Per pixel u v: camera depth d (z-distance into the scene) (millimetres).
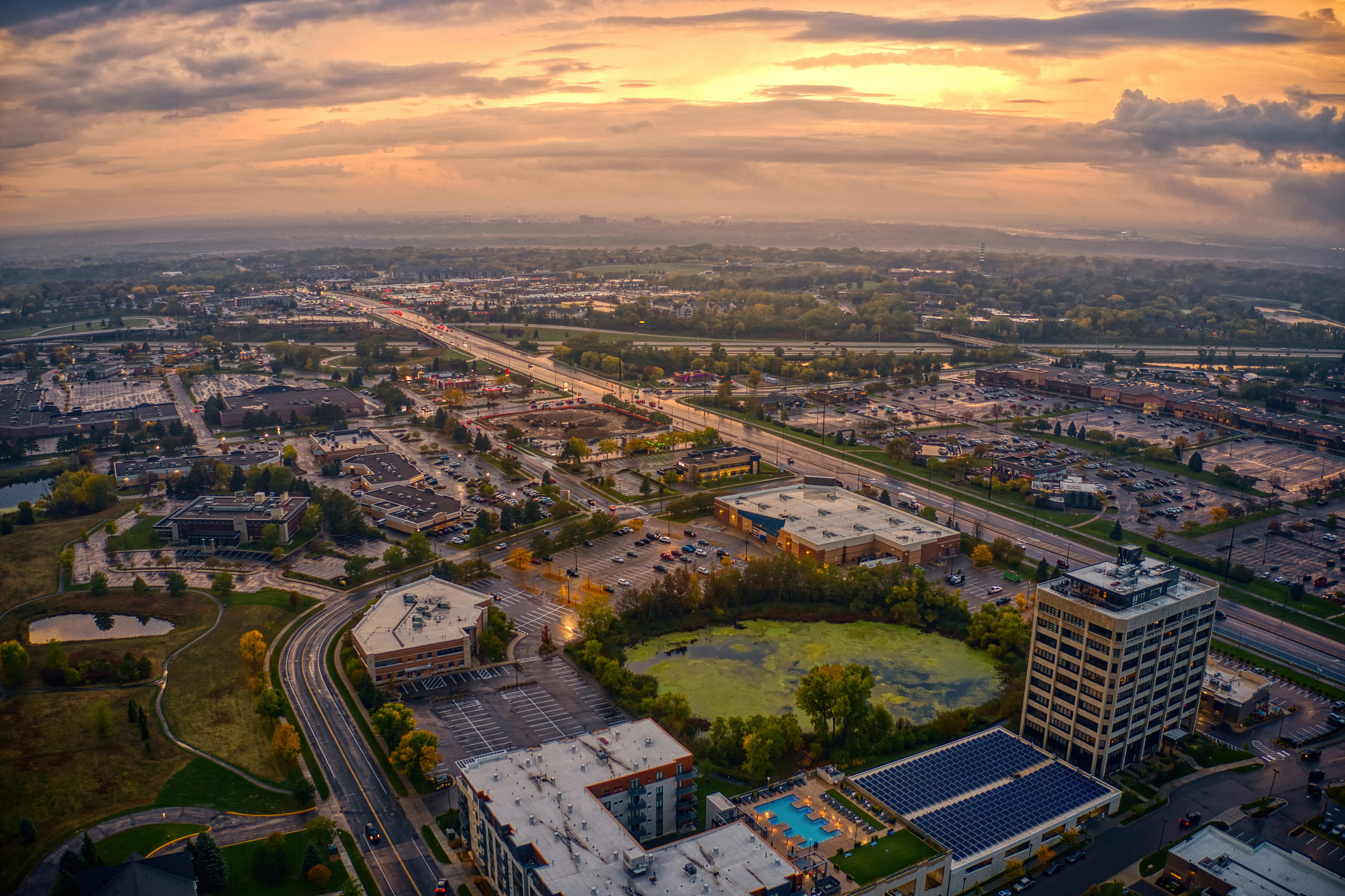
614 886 192250
